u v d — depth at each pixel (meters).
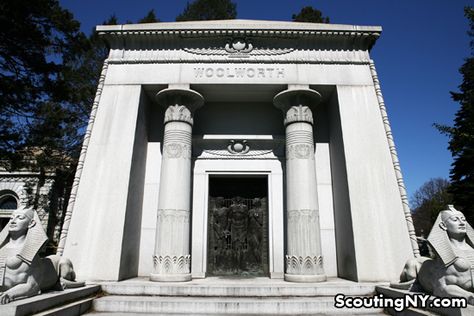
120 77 11.14
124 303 7.57
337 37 11.30
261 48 11.38
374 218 9.58
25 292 5.72
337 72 11.18
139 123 10.90
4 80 14.26
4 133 15.17
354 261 9.33
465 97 19.66
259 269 11.11
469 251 5.90
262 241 11.41
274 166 11.73
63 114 17.11
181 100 10.87
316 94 10.86
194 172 11.66
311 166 10.38
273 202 11.39
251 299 7.89
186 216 10.06
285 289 8.23
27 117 16.17
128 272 9.84
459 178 21.58
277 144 11.90
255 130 12.19
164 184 10.13
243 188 11.98
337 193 10.91
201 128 12.21
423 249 21.05
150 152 11.75
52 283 6.83
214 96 11.91
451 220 6.01
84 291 7.54
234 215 11.59
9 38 14.34
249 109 12.45
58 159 19.09
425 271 6.42
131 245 10.10
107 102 10.83
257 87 11.16
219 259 11.20
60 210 22.25
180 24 11.49
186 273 9.56
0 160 16.83
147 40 11.45
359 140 10.38
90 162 10.12
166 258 9.45
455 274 5.69
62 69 16.58
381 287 8.12
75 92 18.00
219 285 8.39
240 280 9.91
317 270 9.47
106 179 9.92
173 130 10.60
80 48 16.94
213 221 11.59
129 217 9.94
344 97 10.88
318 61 11.23
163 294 8.20
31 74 15.59
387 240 9.38
